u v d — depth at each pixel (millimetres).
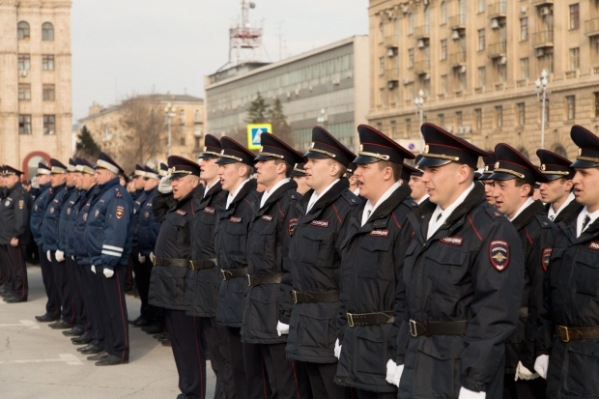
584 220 5238
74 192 12141
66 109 70562
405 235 5250
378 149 5453
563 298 5145
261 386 7164
